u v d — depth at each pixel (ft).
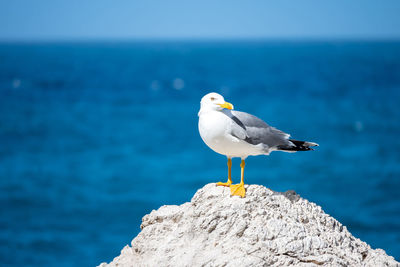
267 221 24.59
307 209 27.02
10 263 59.21
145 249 26.68
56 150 127.24
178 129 159.02
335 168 106.11
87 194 87.61
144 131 155.33
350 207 79.82
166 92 286.05
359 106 208.64
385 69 463.83
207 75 424.05
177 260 24.57
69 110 205.46
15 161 114.01
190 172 104.06
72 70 474.90
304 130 153.28
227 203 25.75
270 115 184.44
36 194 86.89
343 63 581.53
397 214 76.18
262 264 22.94
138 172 104.47
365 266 24.14
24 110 202.39
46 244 64.59
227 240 24.47
